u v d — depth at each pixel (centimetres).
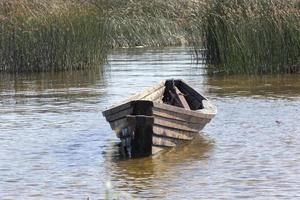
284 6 5172
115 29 7719
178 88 3334
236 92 4312
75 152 2778
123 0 7881
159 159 2628
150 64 6050
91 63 5853
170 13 7875
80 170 2503
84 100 4141
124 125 2614
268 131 3095
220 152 2719
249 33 5106
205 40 5634
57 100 4169
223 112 3603
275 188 2230
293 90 4325
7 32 5694
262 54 5112
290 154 2659
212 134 3064
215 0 5444
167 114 2675
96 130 3209
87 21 5791
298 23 5066
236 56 5147
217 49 5472
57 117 3566
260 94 4203
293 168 2456
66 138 3044
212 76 5131
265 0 5203
